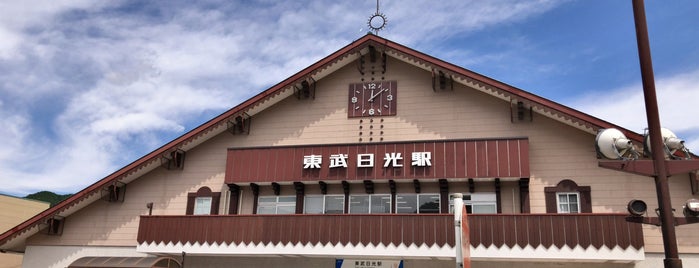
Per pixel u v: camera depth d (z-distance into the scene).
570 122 20.31
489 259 19.22
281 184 22.48
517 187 20.58
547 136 20.88
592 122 19.41
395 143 21.17
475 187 20.89
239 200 22.91
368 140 22.52
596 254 17.95
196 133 23.25
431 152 20.72
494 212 20.53
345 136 22.81
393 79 23.12
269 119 23.83
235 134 23.95
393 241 19.47
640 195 19.50
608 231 18.08
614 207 19.58
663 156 9.53
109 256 23.06
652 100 9.67
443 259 20.09
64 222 24.11
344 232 20.00
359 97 23.22
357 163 21.28
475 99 21.98
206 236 21.22
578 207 19.88
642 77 9.80
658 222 9.77
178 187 23.69
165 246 21.45
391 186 21.34
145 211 23.64
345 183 21.72
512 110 21.36
